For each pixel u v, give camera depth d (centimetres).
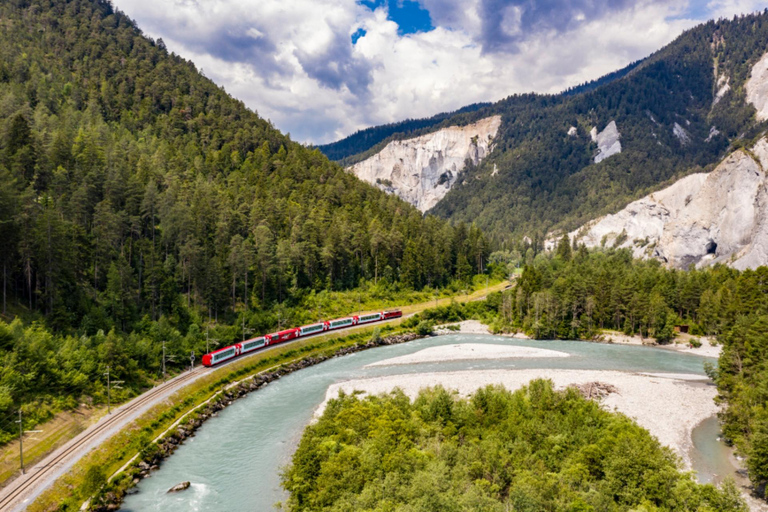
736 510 3981
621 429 5375
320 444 5394
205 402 8088
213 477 5716
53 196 10712
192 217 12688
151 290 10588
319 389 9019
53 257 8412
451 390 8094
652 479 4294
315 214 16912
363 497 4200
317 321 13750
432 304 17125
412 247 18000
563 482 4478
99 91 19412
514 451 5044
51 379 6819
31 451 5634
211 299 11494
